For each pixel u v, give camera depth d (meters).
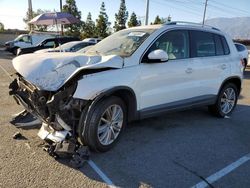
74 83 3.79
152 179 3.56
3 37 48.81
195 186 3.46
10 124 5.13
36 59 4.10
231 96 6.45
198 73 5.44
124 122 4.42
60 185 3.31
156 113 4.85
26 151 4.07
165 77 4.84
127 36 5.07
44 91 3.81
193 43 5.41
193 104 5.49
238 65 6.41
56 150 3.84
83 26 56.50
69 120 3.84
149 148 4.45
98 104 3.93
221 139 5.00
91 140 3.91
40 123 4.70
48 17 9.98
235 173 3.81
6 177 3.40
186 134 5.14
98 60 4.16
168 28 5.02
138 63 4.46
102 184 3.38
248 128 5.68
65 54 4.34
